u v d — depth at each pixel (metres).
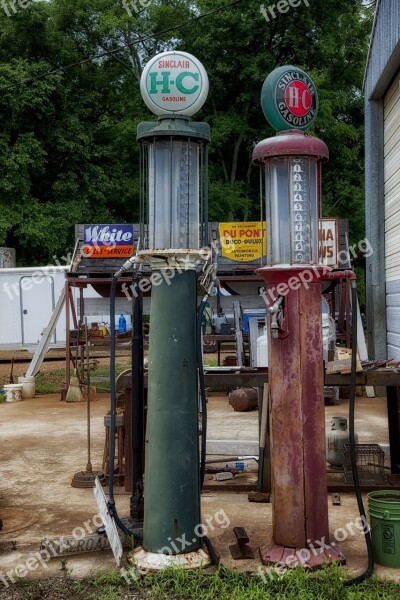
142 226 4.45
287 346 4.24
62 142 25.00
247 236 13.59
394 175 11.41
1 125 24.39
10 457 7.73
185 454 4.26
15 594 4.03
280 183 4.35
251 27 24.31
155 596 3.93
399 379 5.73
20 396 13.01
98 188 25.91
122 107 28.34
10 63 24.72
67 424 9.91
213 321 13.82
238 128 25.84
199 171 4.57
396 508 4.30
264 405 5.96
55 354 21.36
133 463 4.77
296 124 4.40
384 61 10.80
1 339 18.34
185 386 4.27
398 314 11.15
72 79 27.66
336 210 26.47
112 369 4.41
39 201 26.25
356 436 7.88
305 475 4.23
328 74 26.17
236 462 6.74
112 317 4.42
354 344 4.36
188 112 4.37
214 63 25.66
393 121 11.39
